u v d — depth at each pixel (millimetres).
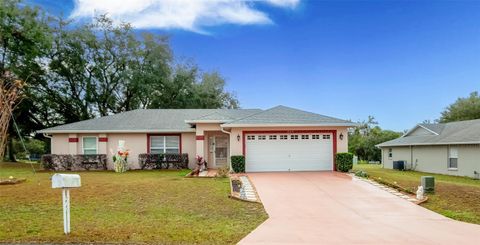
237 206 10133
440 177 22375
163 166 21859
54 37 30578
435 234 7594
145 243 6512
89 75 33406
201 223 8094
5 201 10344
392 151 31969
